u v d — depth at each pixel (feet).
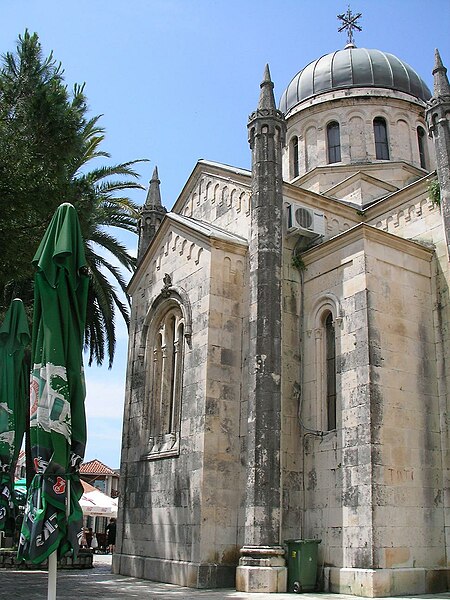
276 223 65.82
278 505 56.59
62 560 82.23
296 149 108.78
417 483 57.62
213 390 65.21
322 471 60.80
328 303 65.31
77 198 65.57
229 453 64.13
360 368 58.95
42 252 36.73
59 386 34.22
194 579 59.21
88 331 103.40
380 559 52.95
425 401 61.16
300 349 67.10
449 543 57.36
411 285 64.49
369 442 55.98
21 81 60.29
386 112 103.40
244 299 69.92
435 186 68.54
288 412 64.28
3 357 58.90
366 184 91.66
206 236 70.79
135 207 102.63
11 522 56.80
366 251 61.93
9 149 56.39
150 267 83.61
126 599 49.39
